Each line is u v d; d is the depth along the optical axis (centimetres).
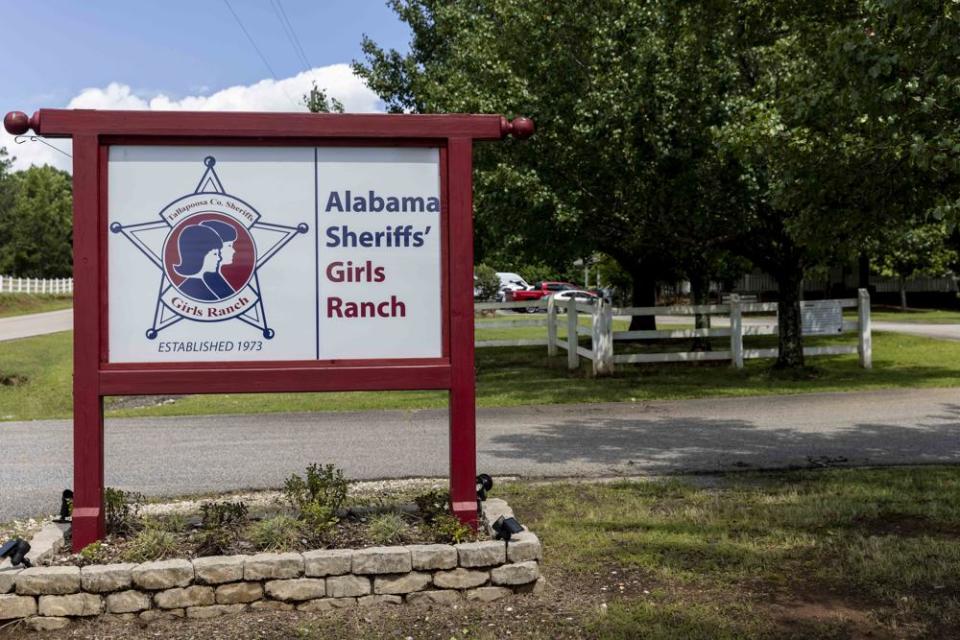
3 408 1455
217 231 512
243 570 441
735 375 1658
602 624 417
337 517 520
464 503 518
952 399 1280
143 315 507
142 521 537
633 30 1491
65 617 432
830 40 724
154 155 508
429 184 525
